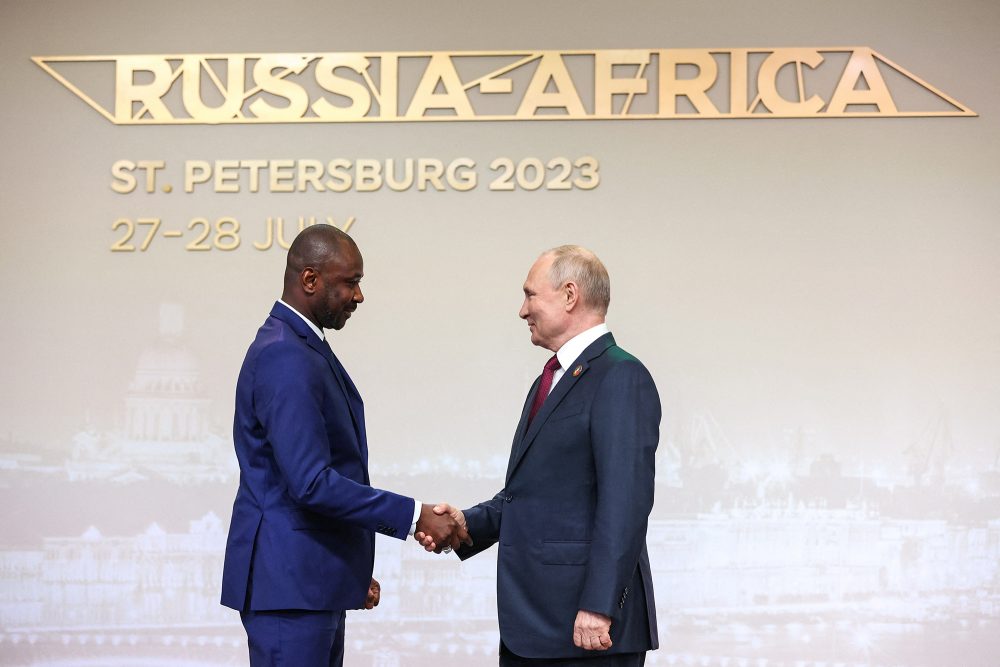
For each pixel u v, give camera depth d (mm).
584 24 6023
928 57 5930
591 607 3213
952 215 5867
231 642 5812
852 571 5723
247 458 3645
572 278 3645
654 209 5934
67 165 6055
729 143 5949
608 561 3244
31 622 5824
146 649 5812
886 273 5855
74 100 6094
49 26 6117
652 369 5863
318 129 6039
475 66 6027
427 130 6016
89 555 5852
